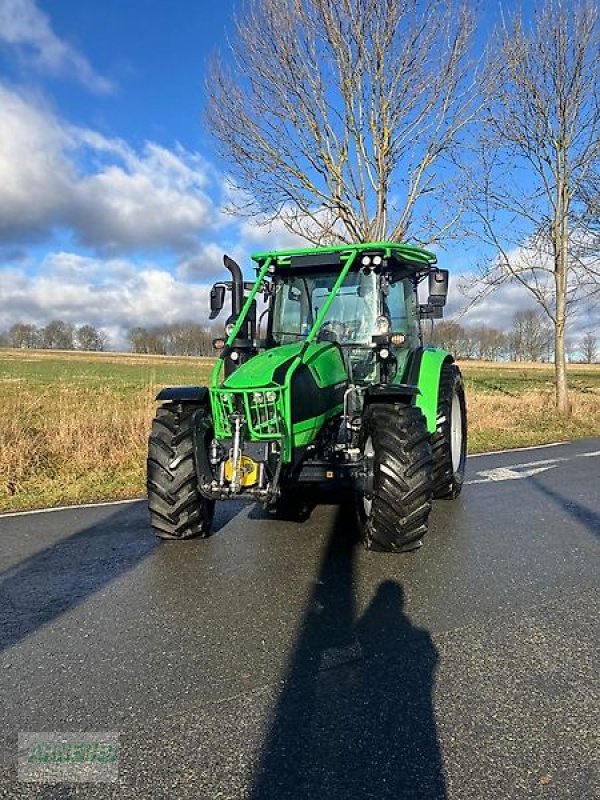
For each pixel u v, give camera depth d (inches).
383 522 178.9
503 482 290.5
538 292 568.4
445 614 141.0
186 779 87.3
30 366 1717.5
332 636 130.5
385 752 92.4
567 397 580.1
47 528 216.5
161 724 100.0
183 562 177.3
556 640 128.1
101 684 112.4
